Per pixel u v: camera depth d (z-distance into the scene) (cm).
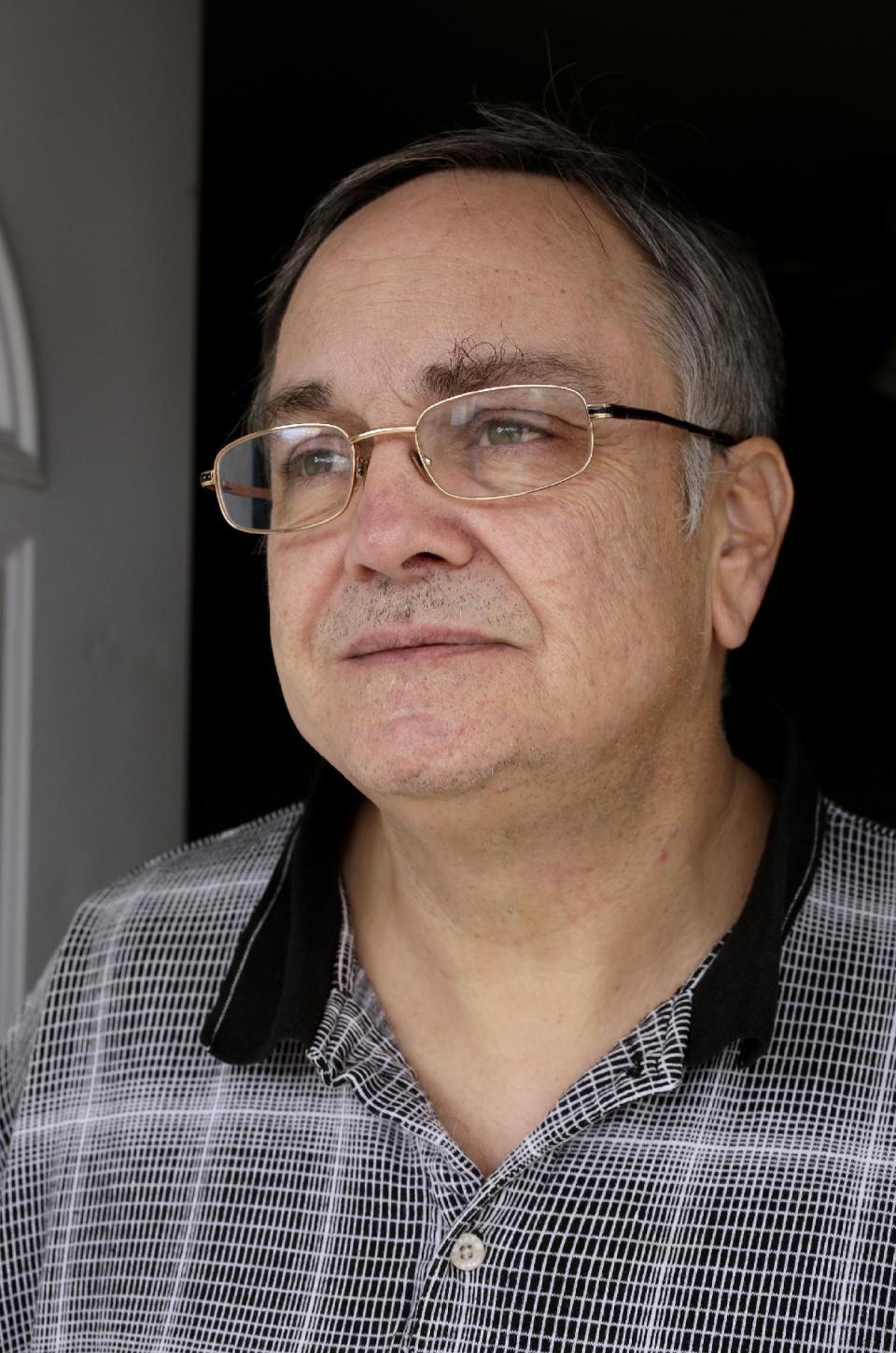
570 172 131
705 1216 114
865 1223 111
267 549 142
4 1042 155
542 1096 128
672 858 126
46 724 192
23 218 189
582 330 123
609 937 125
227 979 140
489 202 128
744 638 136
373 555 116
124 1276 132
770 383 148
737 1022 119
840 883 130
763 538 139
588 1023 127
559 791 118
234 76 354
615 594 118
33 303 190
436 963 130
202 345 508
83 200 200
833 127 391
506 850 120
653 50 342
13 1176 143
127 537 207
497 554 116
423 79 357
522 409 119
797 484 612
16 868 188
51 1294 136
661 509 124
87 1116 141
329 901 139
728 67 352
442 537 115
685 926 129
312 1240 124
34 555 190
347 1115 128
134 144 211
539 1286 114
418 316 122
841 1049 120
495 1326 114
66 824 195
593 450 119
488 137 133
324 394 125
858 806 598
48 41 194
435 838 119
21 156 189
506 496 116
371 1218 123
